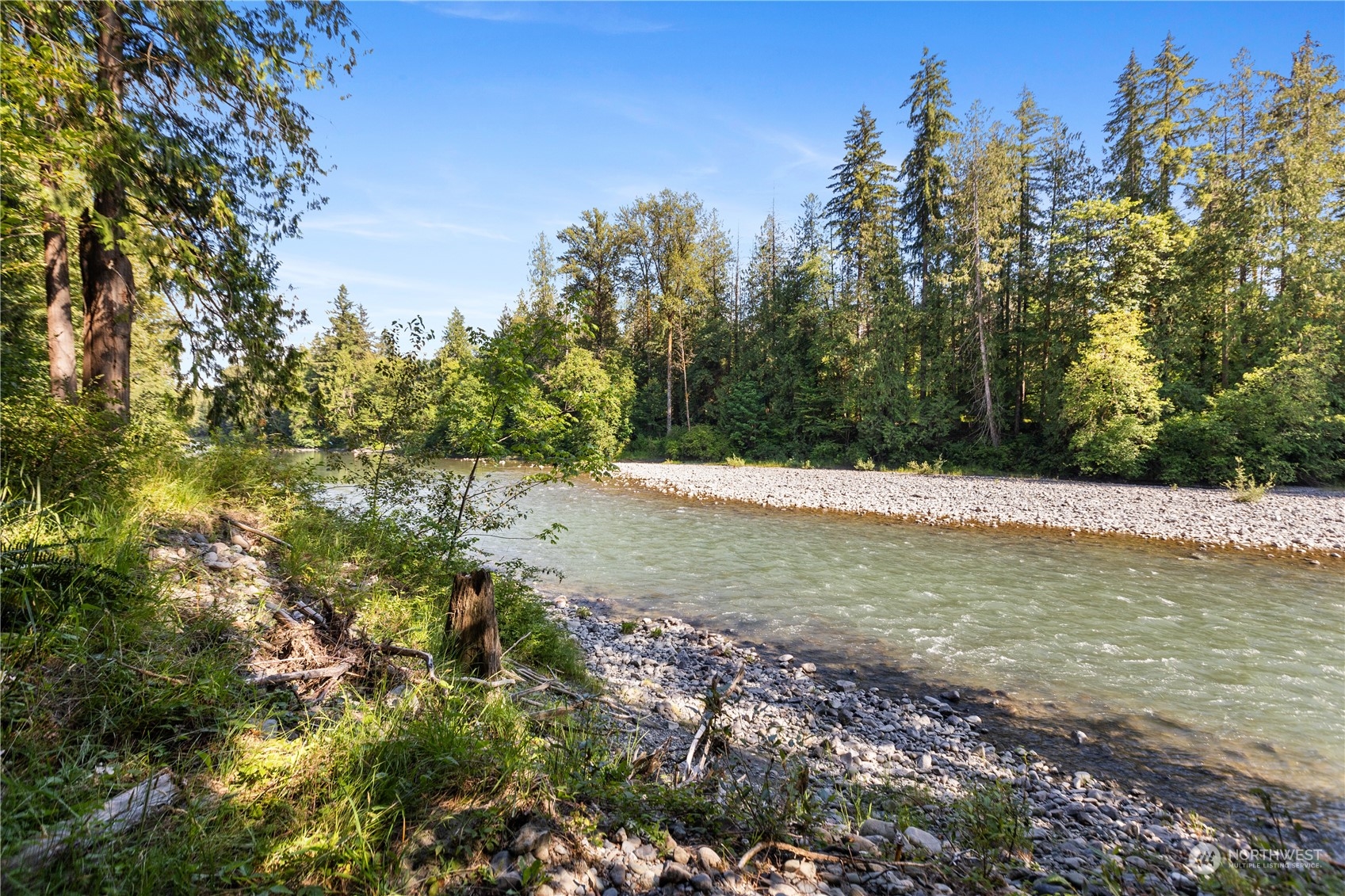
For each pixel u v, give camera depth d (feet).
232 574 17.03
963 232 108.17
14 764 7.70
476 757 10.21
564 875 8.18
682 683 24.63
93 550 13.47
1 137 15.43
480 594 16.53
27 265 26.09
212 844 7.43
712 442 144.97
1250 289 91.30
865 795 15.01
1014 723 23.11
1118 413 87.97
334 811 8.40
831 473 110.63
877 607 37.42
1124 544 55.26
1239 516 63.41
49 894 6.22
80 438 17.61
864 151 122.52
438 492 26.86
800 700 24.00
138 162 21.58
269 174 28.78
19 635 9.60
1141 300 95.35
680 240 148.77
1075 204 96.84
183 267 25.46
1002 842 12.14
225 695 10.55
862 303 118.42
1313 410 80.07
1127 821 16.07
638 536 58.39
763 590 40.91
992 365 114.83
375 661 13.98
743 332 159.02
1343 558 48.78
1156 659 29.22
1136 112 106.11
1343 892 10.85
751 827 10.54
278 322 29.60
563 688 18.35
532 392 25.99
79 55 18.33
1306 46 94.68
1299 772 19.62
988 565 47.75
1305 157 90.84
